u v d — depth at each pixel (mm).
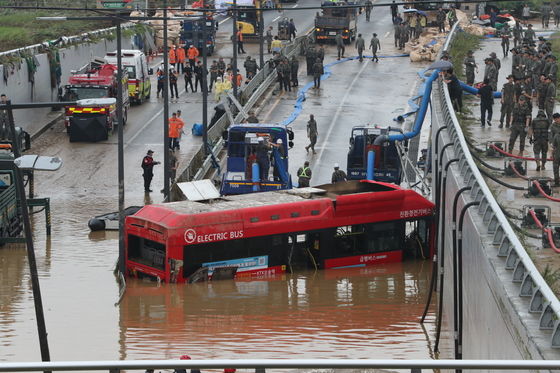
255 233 64500
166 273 62250
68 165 96125
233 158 80812
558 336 26344
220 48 170750
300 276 65750
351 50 167000
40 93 121438
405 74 145000
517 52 100000
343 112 120125
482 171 52219
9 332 52656
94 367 16719
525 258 31672
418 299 61094
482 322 38312
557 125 55125
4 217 69875
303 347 51062
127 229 64125
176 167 86438
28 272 64188
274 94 131125
